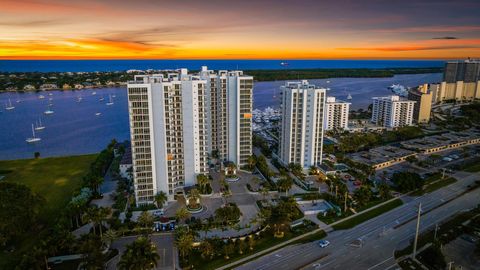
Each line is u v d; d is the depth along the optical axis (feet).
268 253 550.36
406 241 583.58
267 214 615.98
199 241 573.74
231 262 526.16
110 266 514.68
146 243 479.41
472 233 601.62
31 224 597.52
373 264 524.11
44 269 494.18
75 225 627.46
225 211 608.60
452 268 512.63
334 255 546.26
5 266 508.94
